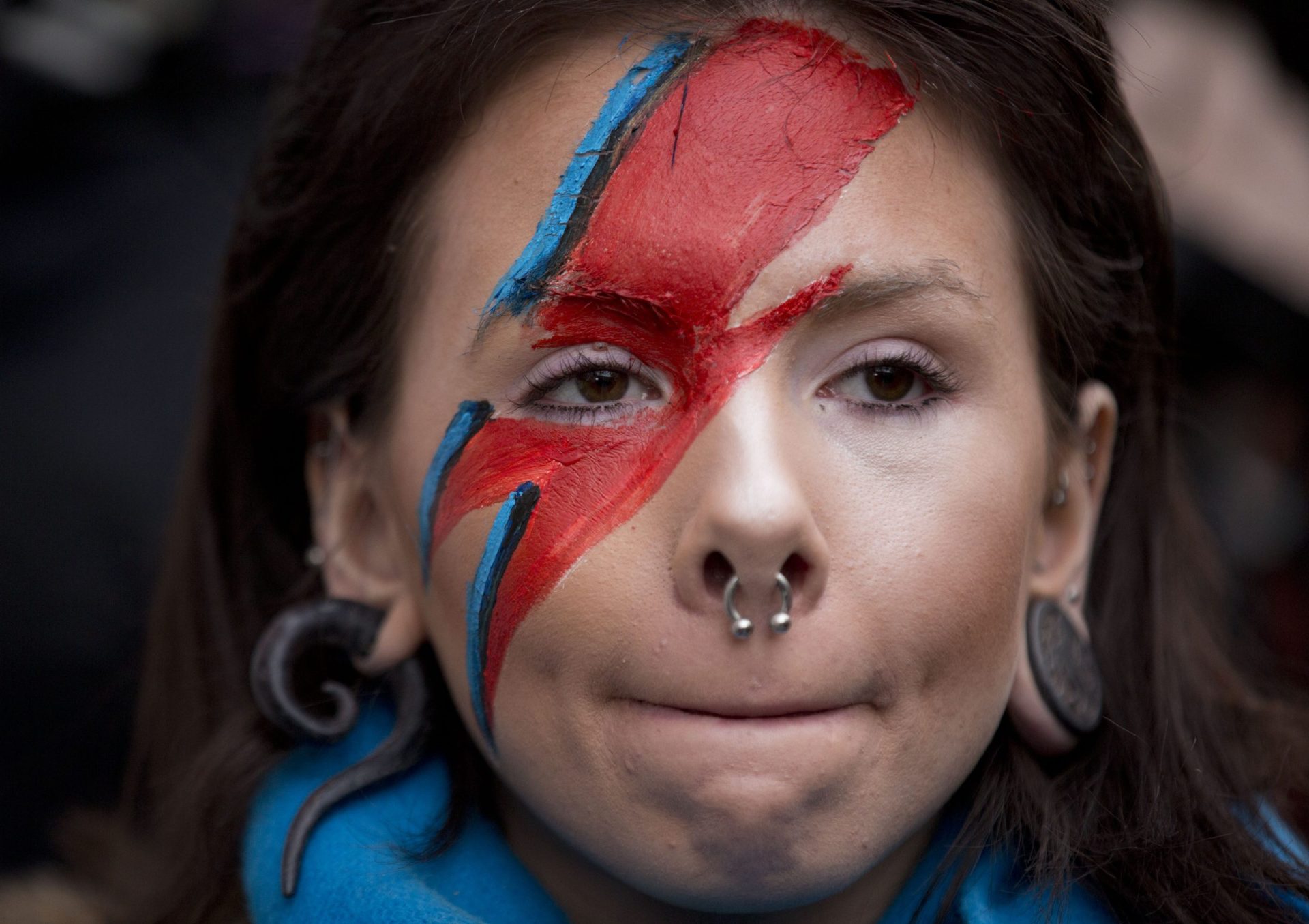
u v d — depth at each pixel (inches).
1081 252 93.8
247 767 102.0
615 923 89.4
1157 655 103.2
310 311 102.0
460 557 84.6
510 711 82.2
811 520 74.7
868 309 79.4
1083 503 94.4
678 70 81.2
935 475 79.7
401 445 90.7
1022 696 90.4
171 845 111.9
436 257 88.1
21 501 130.5
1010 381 84.2
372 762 95.1
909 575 77.4
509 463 82.4
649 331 79.9
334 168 97.7
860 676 76.0
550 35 83.2
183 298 136.9
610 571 77.6
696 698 75.3
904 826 79.5
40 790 133.4
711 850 75.8
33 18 138.1
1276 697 122.4
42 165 136.5
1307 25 169.8
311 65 103.5
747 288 78.2
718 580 75.5
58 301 134.6
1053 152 89.1
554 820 81.4
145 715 119.4
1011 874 90.6
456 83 86.2
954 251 81.5
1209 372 173.9
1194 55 159.5
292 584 110.3
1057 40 88.3
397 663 96.6
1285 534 173.5
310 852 92.3
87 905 122.7
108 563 132.3
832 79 81.3
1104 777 96.3
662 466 78.0
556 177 81.7
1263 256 159.0
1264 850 96.2
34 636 131.2
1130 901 92.4
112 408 132.7
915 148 81.5
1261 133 162.7
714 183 79.3
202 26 140.0
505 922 90.0
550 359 82.4
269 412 108.2
